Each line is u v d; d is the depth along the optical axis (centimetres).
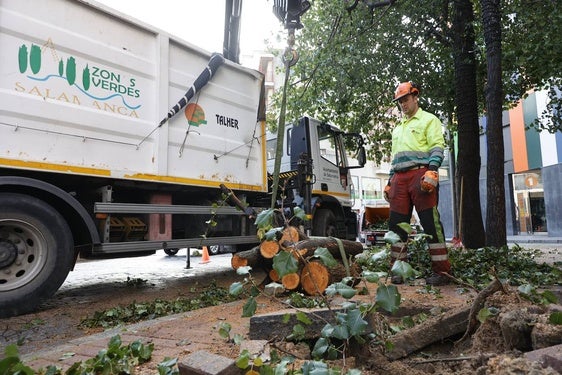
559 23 679
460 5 786
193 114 596
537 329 203
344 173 934
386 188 525
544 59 744
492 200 646
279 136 308
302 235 429
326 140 894
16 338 362
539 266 582
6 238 431
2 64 415
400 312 335
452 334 258
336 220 865
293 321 255
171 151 565
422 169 479
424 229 478
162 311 436
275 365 196
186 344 271
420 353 258
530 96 1936
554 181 1847
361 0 797
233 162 657
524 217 2055
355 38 864
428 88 1000
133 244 514
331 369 179
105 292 590
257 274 729
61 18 461
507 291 265
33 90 435
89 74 482
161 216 552
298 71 934
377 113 1090
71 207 470
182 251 1380
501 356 183
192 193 635
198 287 621
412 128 489
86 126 476
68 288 634
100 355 226
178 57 584
